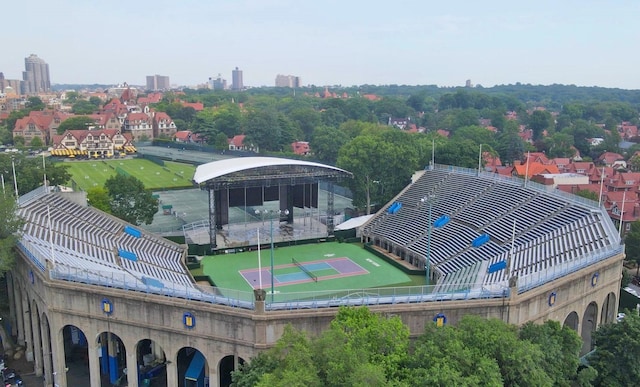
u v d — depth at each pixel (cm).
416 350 4888
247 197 12606
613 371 5919
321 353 4569
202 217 14475
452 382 4309
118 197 11488
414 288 6831
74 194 10419
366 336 4931
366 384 4003
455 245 10081
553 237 8594
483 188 11550
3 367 7044
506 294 6275
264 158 12644
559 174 15712
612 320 7956
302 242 12144
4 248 6881
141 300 6197
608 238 7806
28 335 7438
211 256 11219
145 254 9688
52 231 8512
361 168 13512
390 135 15975
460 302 6162
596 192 13225
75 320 6469
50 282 6384
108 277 6531
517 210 10094
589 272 7106
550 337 5588
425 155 15388
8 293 8194
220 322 5972
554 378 5206
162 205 15275
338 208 15288
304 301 6044
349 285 9469
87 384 6800
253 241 11838
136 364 6462
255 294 5791
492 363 4628
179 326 6150
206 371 6494
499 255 8906
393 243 11262
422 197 12550
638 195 13838
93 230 9556
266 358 5059
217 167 11900
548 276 6688
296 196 12950
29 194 9750
